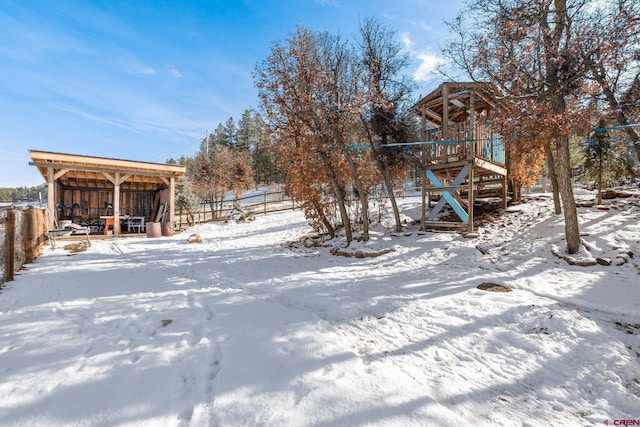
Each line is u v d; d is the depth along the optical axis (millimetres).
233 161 27906
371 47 8664
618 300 3635
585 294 3873
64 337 2830
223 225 16516
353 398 1965
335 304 4004
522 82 5492
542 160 9461
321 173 8766
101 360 2404
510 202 9938
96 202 15117
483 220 8555
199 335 2959
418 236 8148
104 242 10914
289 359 2482
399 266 6043
